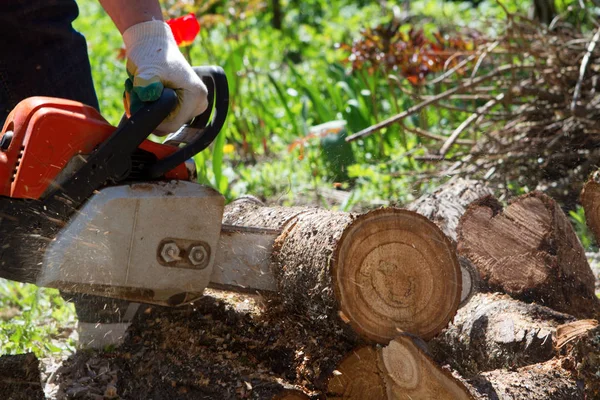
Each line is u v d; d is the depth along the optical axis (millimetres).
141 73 2875
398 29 7559
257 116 8453
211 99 3186
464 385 2592
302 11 15727
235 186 6719
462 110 6129
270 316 3227
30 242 2920
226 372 2975
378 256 2785
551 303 3799
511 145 5910
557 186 5609
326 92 9086
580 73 5512
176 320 3379
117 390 3217
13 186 2900
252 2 10695
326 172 7012
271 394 2789
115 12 3053
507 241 3879
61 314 4488
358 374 2865
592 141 5777
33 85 3689
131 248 2844
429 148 6582
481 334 3424
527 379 2854
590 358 2900
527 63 7262
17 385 3115
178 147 3205
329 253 2766
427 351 2656
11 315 4711
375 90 7770
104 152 2848
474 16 10297
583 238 5074
